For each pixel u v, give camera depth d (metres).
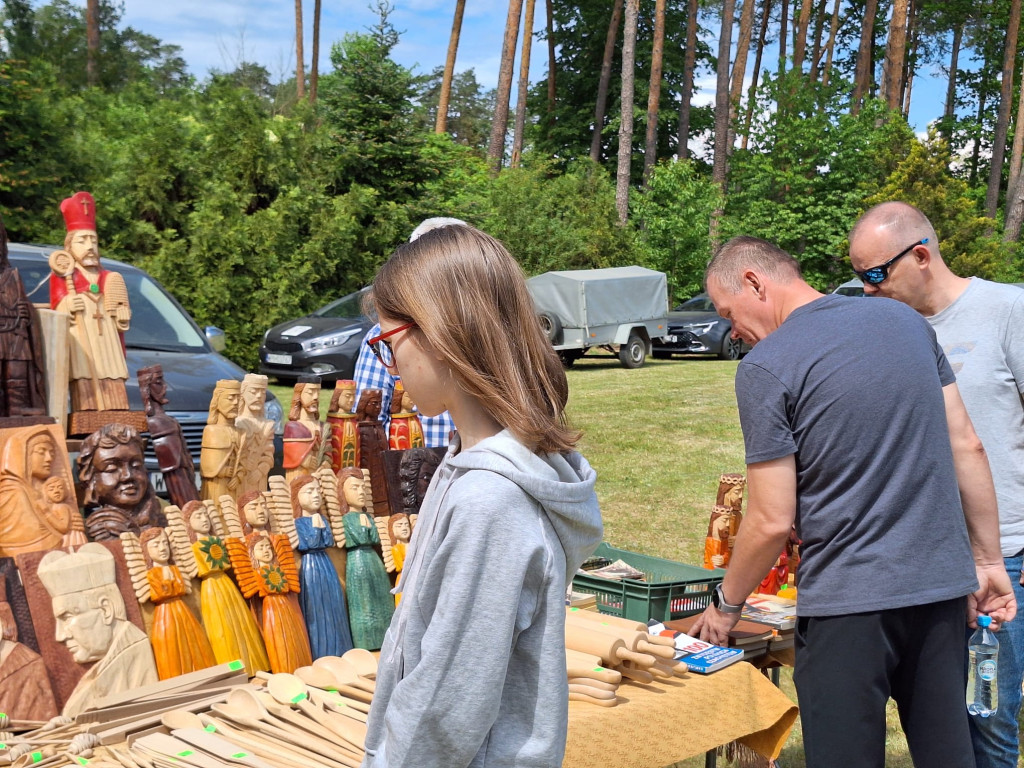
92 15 24.97
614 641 2.29
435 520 1.11
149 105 22.22
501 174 23.69
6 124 13.05
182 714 1.95
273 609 2.39
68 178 13.72
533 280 16.14
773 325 2.29
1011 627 2.52
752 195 25.81
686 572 3.29
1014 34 26.77
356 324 12.05
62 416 2.43
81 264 2.55
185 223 13.91
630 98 25.11
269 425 2.84
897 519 1.94
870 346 1.99
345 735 1.87
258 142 14.76
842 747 1.95
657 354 19.00
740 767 2.82
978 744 2.58
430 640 1.05
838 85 26.16
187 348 5.67
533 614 1.08
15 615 1.97
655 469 8.49
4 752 1.77
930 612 1.95
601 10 32.03
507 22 24.83
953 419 2.25
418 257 1.14
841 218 24.33
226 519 2.41
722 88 26.50
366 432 2.87
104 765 1.75
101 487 2.29
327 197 15.21
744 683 2.44
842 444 1.96
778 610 2.96
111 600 2.11
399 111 16.89
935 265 2.64
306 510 2.59
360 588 2.62
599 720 2.07
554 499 1.09
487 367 1.10
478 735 1.04
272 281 13.80
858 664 1.94
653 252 24.23
